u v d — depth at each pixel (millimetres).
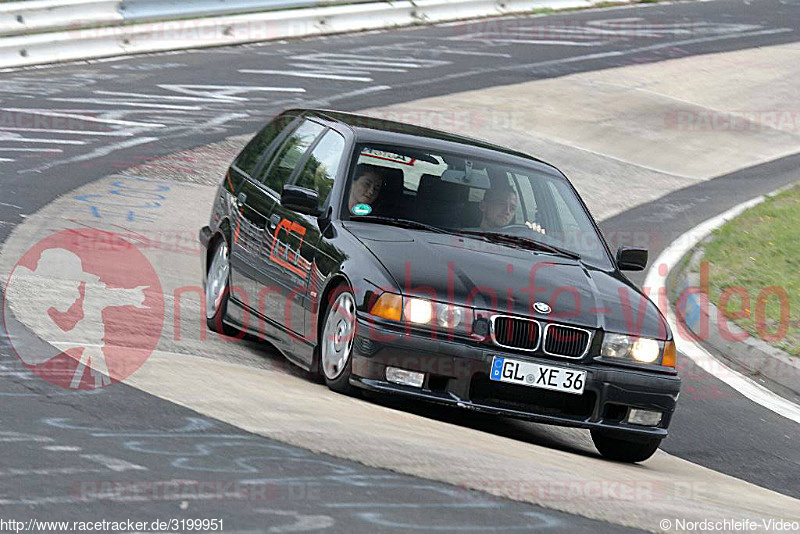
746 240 52719
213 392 22719
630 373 25031
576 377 24625
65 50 82500
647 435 25312
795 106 88250
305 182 29703
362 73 84688
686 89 89500
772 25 117750
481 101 79000
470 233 27625
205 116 68625
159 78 78625
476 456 20781
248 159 33969
